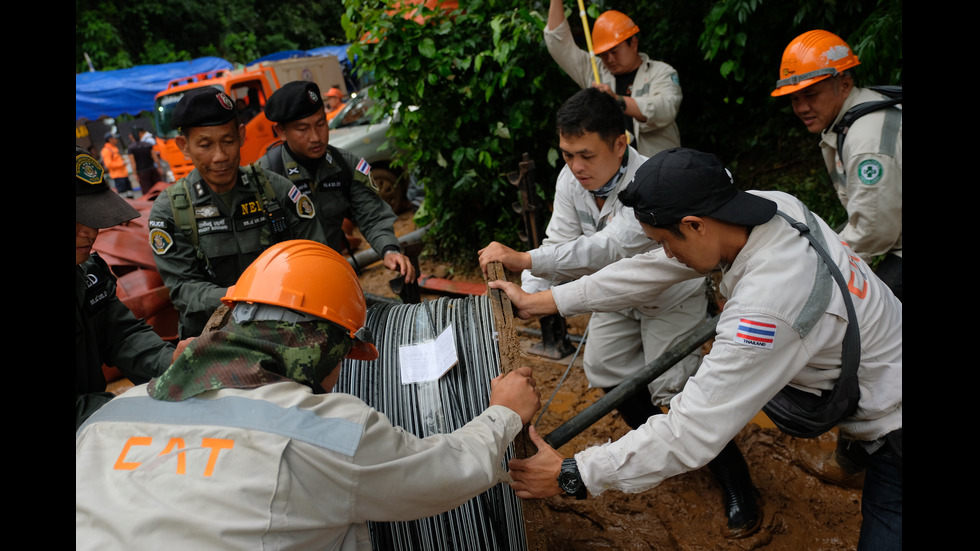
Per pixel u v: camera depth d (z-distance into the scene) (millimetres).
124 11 21484
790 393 1884
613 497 3031
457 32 4926
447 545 2023
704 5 5535
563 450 3402
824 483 2947
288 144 3385
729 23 4891
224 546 1280
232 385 1458
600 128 2395
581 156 2461
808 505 2865
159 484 1339
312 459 1370
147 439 1415
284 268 1562
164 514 1290
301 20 25797
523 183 3914
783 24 5301
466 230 5738
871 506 1967
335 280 1594
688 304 2789
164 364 2299
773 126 5684
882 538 1914
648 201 1673
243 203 2822
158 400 1475
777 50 5457
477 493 1632
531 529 2027
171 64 14617
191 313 2723
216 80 9297
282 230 2920
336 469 1384
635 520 2904
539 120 5152
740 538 2732
